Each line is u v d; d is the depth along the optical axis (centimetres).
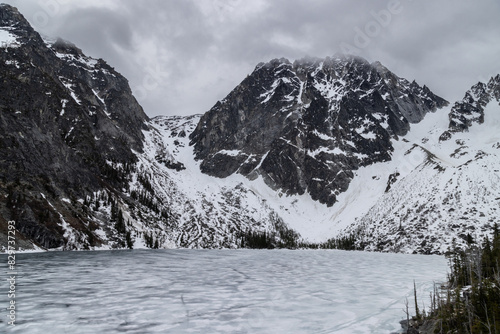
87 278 5728
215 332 3033
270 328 3153
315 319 3447
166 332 3012
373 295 4675
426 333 2842
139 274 6397
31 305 3834
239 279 6109
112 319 3366
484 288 2991
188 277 6228
